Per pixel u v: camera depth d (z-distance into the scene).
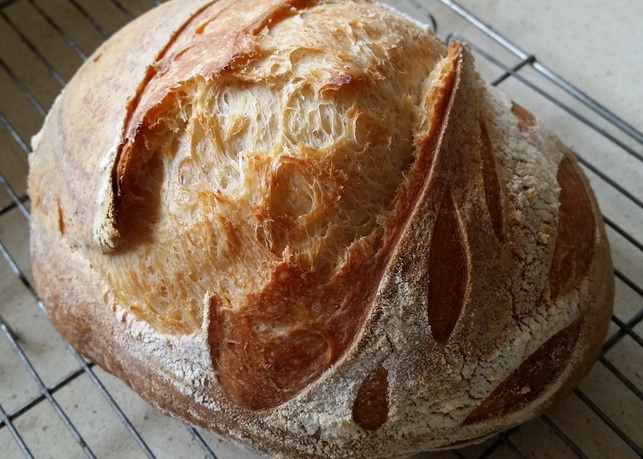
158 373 0.26
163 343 0.25
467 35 0.44
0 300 0.38
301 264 0.23
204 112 0.24
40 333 0.37
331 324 0.23
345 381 0.24
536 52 0.42
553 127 0.39
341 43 0.25
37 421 0.34
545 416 0.31
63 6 0.48
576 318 0.26
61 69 0.45
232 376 0.24
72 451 0.33
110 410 0.34
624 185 0.37
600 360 0.32
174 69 0.25
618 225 0.36
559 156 0.28
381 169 0.23
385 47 0.25
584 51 0.42
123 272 0.26
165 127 0.24
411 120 0.24
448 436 0.26
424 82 0.25
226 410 0.25
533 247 0.25
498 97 0.28
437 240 0.23
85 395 0.35
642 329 0.33
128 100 0.25
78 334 0.29
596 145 0.38
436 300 0.23
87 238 0.27
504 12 0.44
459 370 0.24
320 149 0.23
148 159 0.25
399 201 0.23
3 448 0.34
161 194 0.25
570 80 0.41
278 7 0.25
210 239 0.23
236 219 0.23
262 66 0.24
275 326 0.23
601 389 0.32
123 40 0.29
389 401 0.24
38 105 0.42
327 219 0.23
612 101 0.40
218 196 0.23
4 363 0.36
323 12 0.26
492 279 0.24
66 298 0.29
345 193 0.23
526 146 0.26
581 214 0.27
